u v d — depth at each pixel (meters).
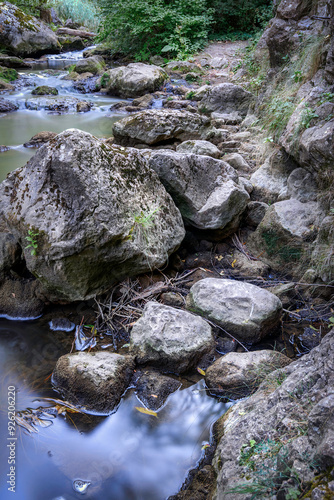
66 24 19.84
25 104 9.80
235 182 4.39
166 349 2.86
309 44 5.51
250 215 4.43
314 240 3.76
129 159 3.54
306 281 3.64
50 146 3.18
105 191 3.13
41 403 2.62
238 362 2.78
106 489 2.17
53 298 3.46
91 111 9.77
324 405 1.76
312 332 3.27
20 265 3.68
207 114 8.27
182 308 3.40
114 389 2.63
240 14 14.68
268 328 3.18
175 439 2.45
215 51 13.70
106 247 3.17
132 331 3.04
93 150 3.17
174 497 2.12
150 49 14.37
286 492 1.63
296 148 4.24
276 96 5.77
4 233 3.65
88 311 3.44
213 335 3.12
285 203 4.05
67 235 3.06
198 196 4.12
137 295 3.51
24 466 2.26
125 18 13.92
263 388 2.45
